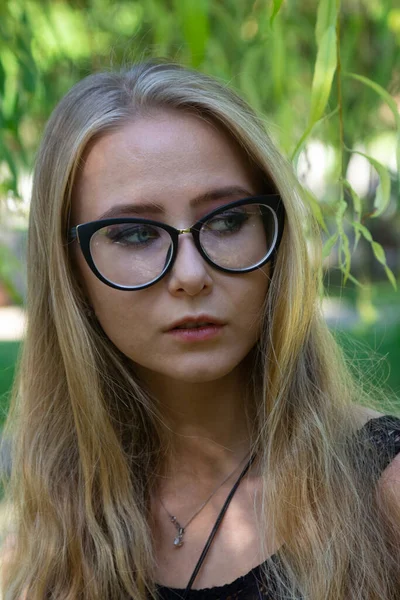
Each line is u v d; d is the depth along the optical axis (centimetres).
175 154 105
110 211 107
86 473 124
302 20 216
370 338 345
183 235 105
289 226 112
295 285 113
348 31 213
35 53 207
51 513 125
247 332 110
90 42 218
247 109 114
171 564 119
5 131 194
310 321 116
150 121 106
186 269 103
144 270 106
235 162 108
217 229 106
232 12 214
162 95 107
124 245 107
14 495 134
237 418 123
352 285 325
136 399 124
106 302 111
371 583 108
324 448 115
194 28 159
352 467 115
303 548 110
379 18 211
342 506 112
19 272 218
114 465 123
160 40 194
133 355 112
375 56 221
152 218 106
